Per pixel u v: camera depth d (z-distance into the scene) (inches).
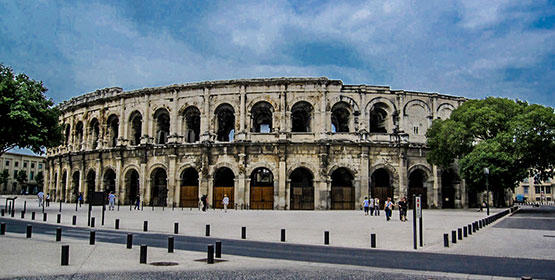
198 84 2383.1
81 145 2847.0
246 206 2198.6
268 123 2620.6
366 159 2220.7
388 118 2356.1
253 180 2432.3
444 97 2456.9
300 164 2213.3
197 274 591.2
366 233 1123.9
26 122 1737.2
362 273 609.3
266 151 2228.1
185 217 1626.5
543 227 1310.3
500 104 2228.1
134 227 1249.4
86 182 2741.1
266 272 610.5
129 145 2568.9
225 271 614.2
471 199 2532.0
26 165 6112.2
